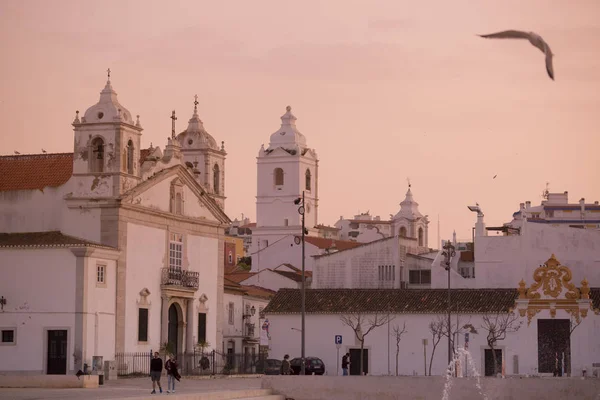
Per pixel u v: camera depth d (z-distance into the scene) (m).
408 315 102.88
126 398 55.69
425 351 102.00
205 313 101.75
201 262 101.25
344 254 130.62
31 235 88.69
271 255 190.25
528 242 114.50
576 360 99.69
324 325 105.06
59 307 83.12
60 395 60.34
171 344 95.25
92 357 83.44
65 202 88.50
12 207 89.94
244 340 118.38
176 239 96.94
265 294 129.88
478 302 102.50
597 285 112.88
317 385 63.81
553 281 100.75
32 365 83.19
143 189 91.25
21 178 91.25
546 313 100.50
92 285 84.00
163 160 95.25
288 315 106.06
